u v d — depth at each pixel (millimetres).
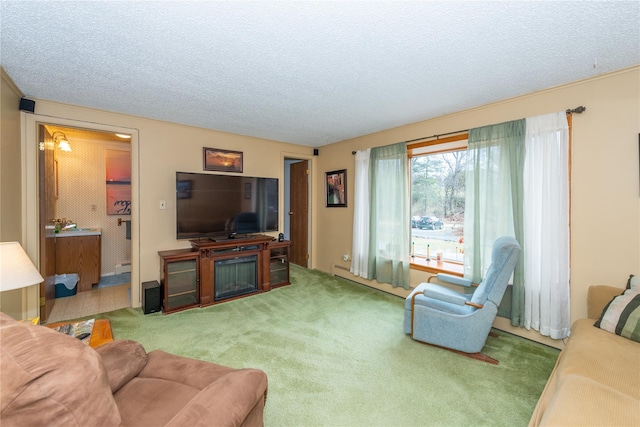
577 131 2164
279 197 4363
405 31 1541
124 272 4504
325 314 2912
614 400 1049
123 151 4438
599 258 2088
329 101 2633
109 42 1661
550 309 2250
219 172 3717
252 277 3613
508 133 2471
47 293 3000
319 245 4809
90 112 2830
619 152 1996
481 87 2297
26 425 592
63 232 3654
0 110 2021
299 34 1575
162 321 2715
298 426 1449
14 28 1511
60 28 1517
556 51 1744
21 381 597
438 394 1702
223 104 2723
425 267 3232
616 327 1613
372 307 3111
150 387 1139
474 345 2076
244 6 1341
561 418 985
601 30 1522
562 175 2193
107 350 1190
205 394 941
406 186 3369
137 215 3133
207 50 1752
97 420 678
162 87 2324
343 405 1602
